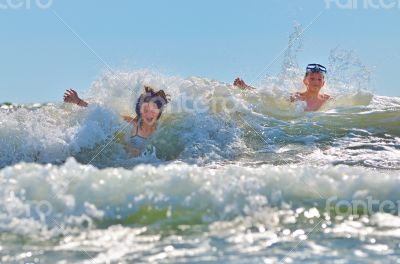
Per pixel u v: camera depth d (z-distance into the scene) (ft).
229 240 53.47
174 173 62.39
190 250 51.21
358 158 94.58
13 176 60.80
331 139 104.27
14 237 54.03
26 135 103.50
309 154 97.71
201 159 97.25
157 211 58.29
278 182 62.64
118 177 61.46
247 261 48.78
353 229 56.34
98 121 106.42
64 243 52.85
